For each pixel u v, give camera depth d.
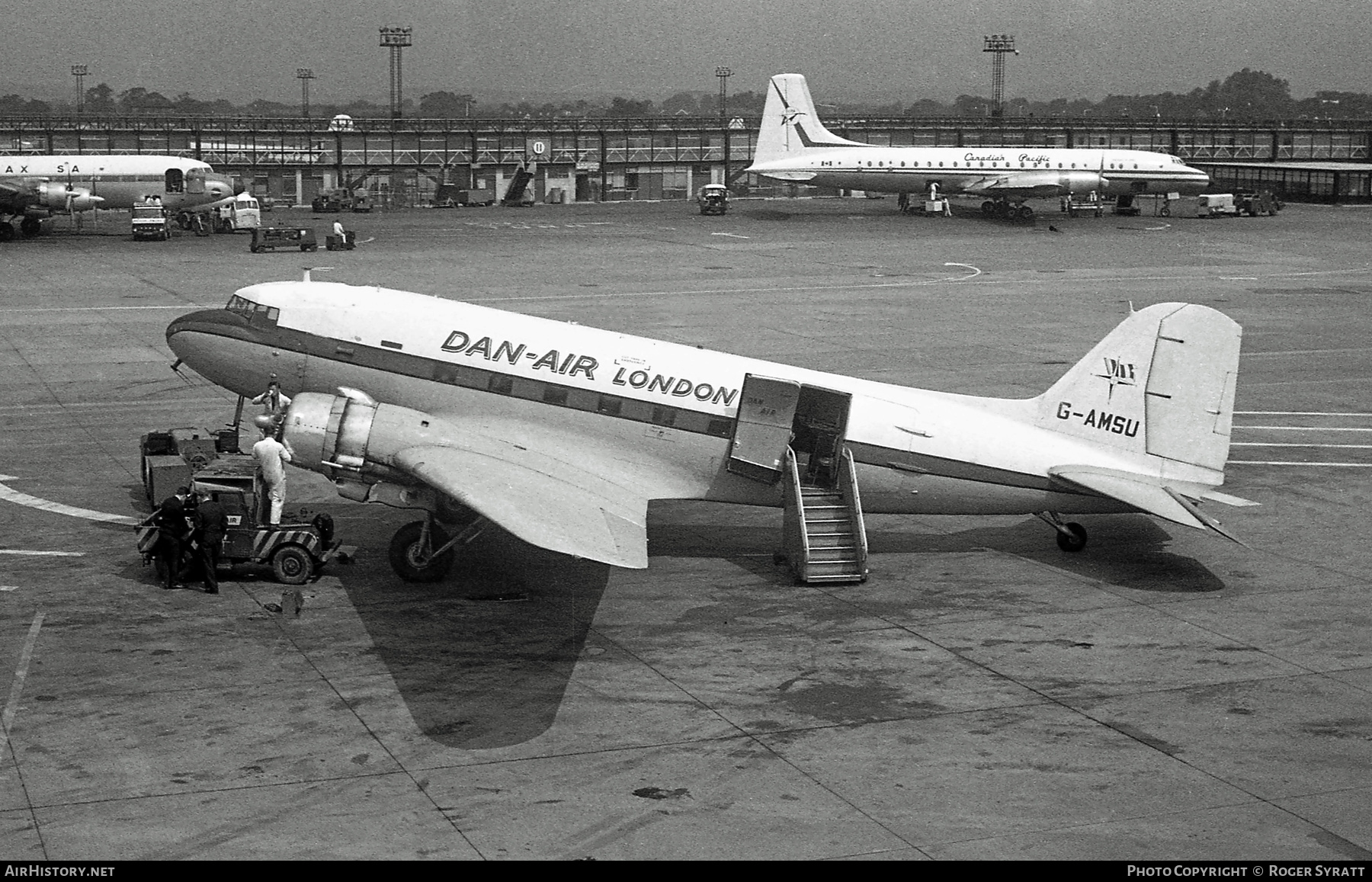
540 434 27.09
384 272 78.06
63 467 34.16
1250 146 194.62
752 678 21.12
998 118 191.00
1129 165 126.12
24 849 15.38
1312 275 82.00
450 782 17.31
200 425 38.94
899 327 60.00
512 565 27.14
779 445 26.48
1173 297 71.12
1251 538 29.58
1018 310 65.94
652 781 17.44
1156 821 16.48
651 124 171.88
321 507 31.27
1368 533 29.97
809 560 26.12
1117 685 20.98
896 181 126.31
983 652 22.44
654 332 57.28
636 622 23.81
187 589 25.11
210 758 17.91
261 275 75.62
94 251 90.19
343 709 19.66
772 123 127.81
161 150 157.12
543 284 73.56
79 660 21.36
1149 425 27.14
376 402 27.80
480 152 159.75
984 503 27.30
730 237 106.31
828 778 17.59
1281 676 21.38
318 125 163.25
